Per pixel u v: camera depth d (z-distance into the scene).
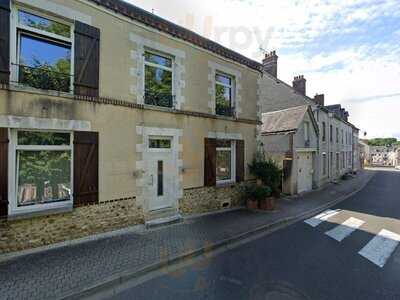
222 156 10.11
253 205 10.22
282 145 14.23
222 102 10.10
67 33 6.09
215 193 9.48
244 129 10.71
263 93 19.20
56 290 3.96
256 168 10.77
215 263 5.29
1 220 5.03
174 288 4.25
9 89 5.08
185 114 8.39
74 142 5.94
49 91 5.55
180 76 8.26
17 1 5.26
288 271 4.93
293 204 11.58
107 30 6.54
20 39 5.48
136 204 7.11
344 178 24.00
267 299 3.93
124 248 5.69
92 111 6.23
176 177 8.15
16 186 5.39
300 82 19.62
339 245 6.44
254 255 5.74
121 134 6.80
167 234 6.76
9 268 4.62
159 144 7.91
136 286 4.32
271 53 19.19
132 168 7.04
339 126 24.77
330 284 4.44
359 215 9.83
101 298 3.95
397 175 29.34
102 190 6.42
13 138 5.31
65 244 5.77
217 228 7.42
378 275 4.81
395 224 8.49
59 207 5.75
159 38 7.70
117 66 6.73
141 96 7.23
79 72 5.99
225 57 9.81
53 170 5.89
